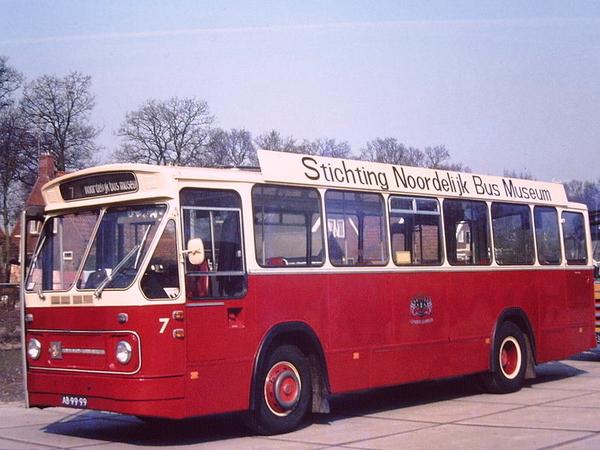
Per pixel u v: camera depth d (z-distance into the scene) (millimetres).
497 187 13945
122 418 11602
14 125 45688
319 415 11484
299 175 10375
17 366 17500
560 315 14977
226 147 53188
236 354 9266
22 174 45656
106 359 8727
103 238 9250
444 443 9047
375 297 11227
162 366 8523
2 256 45094
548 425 10117
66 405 9086
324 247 10578
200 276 9008
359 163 11344
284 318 9883
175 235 8852
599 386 14367
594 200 21391
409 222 12039
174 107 50688
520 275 14086
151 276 8703
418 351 11867
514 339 13781
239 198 9625
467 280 12930
